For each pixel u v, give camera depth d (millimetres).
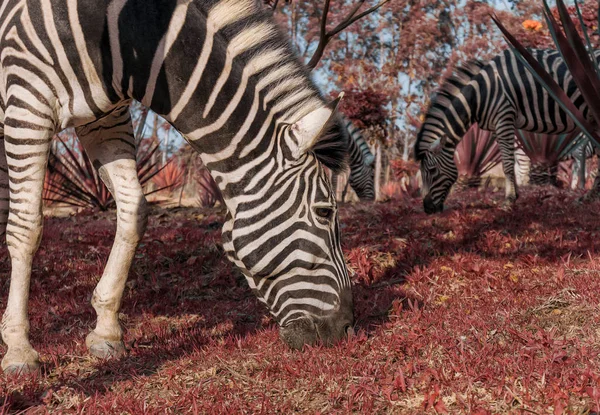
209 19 3113
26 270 3252
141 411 2768
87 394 3084
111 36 3076
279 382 3090
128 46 3080
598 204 7512
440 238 6055
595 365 2934
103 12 3061
